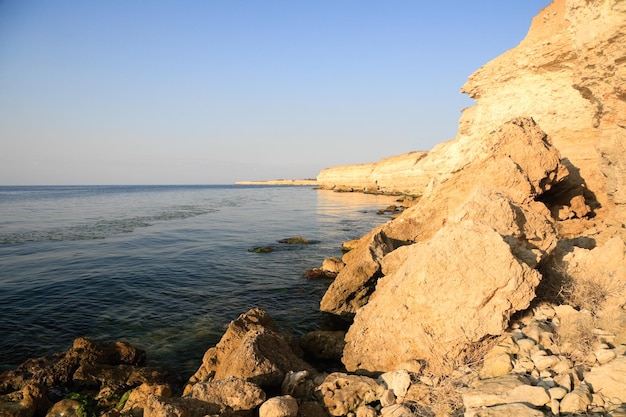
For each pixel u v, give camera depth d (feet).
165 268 66.95
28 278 59.82
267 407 18.15
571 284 24.94
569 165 55.83
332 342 30.58
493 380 17.95
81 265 69.00
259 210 189.37
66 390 28.58
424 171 225.76
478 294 21.42
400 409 18.25
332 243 91.81
